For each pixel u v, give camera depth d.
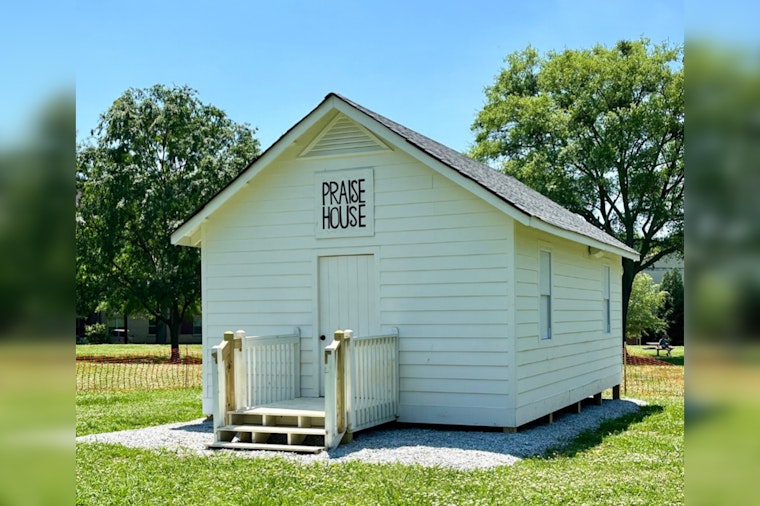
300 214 13.29
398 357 12.38
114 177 35.03
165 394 20.00
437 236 12.21
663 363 33.34
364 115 12.30
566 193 37.72
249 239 13.68
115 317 53.75
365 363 11.34
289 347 12.90
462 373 11.94
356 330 12.77
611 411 16.31
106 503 7.34
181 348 44.41
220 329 13.88
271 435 11.66
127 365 31.64
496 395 11.70
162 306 35.22
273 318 13.44
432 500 7.25
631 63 39.00
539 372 12.90
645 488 7.72
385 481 8.12
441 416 12.03
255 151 38.34
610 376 18.66
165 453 10.31
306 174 13.27
